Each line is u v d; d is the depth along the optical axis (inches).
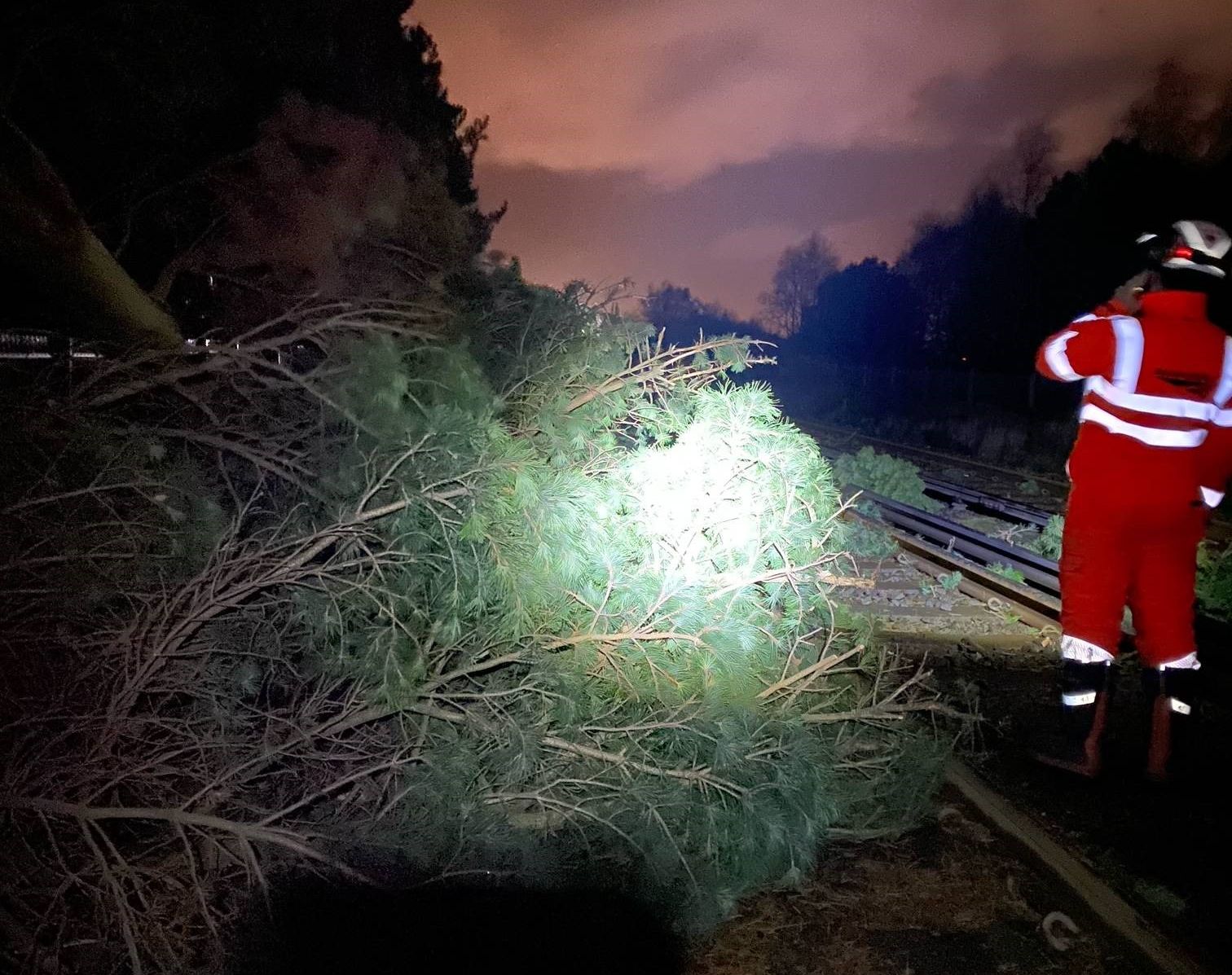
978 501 585.9
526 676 148.5
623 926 133.1
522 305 192.9
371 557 142.1
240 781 137.7
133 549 139.9
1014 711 220.7
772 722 152.7
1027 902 143.5
